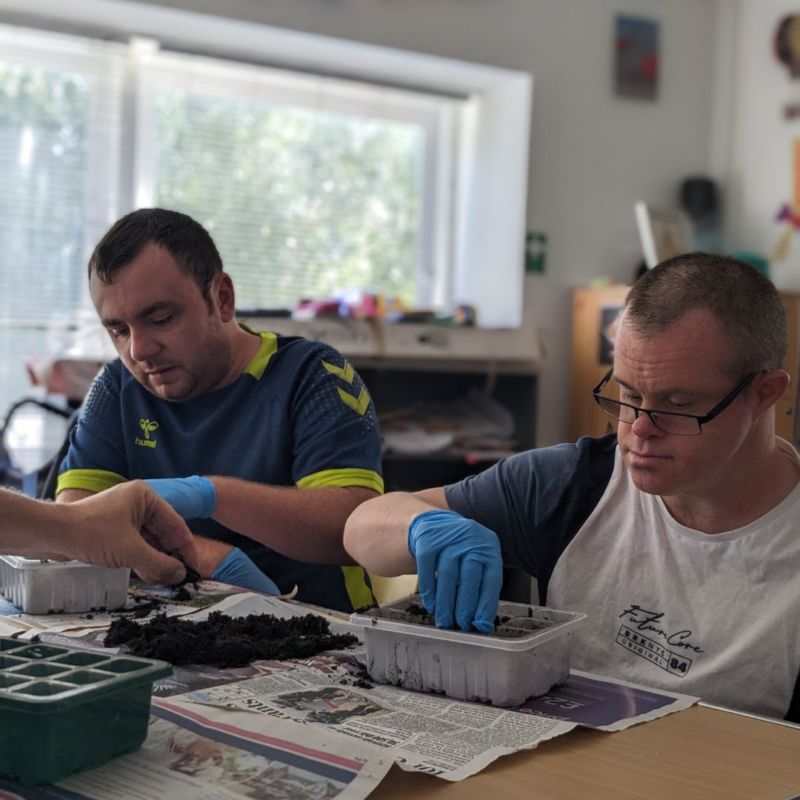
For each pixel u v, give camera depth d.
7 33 2.82
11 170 2.87
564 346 3.35
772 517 1.08
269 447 1.59
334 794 0.64
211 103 3.10
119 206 3.00
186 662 0.91
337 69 3.23
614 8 3.38
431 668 0.86
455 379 3.24
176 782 0.65
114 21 2.86
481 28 3.18
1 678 0.70
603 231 3.40
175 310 1.48
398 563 1.08
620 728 0.79
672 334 0.98
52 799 0.63
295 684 0.86
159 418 1.65
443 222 3.49
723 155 3.51
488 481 1.28
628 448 1.04
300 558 1.50
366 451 1.56
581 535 1.21
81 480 1.66
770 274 3.33
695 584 1.12
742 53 3.45
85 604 1.12
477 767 0.69
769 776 0.70
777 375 1.02
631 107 3.44
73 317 2.95
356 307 2.99
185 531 1.25
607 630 1.17
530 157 3.27
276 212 3.21
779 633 1.05
